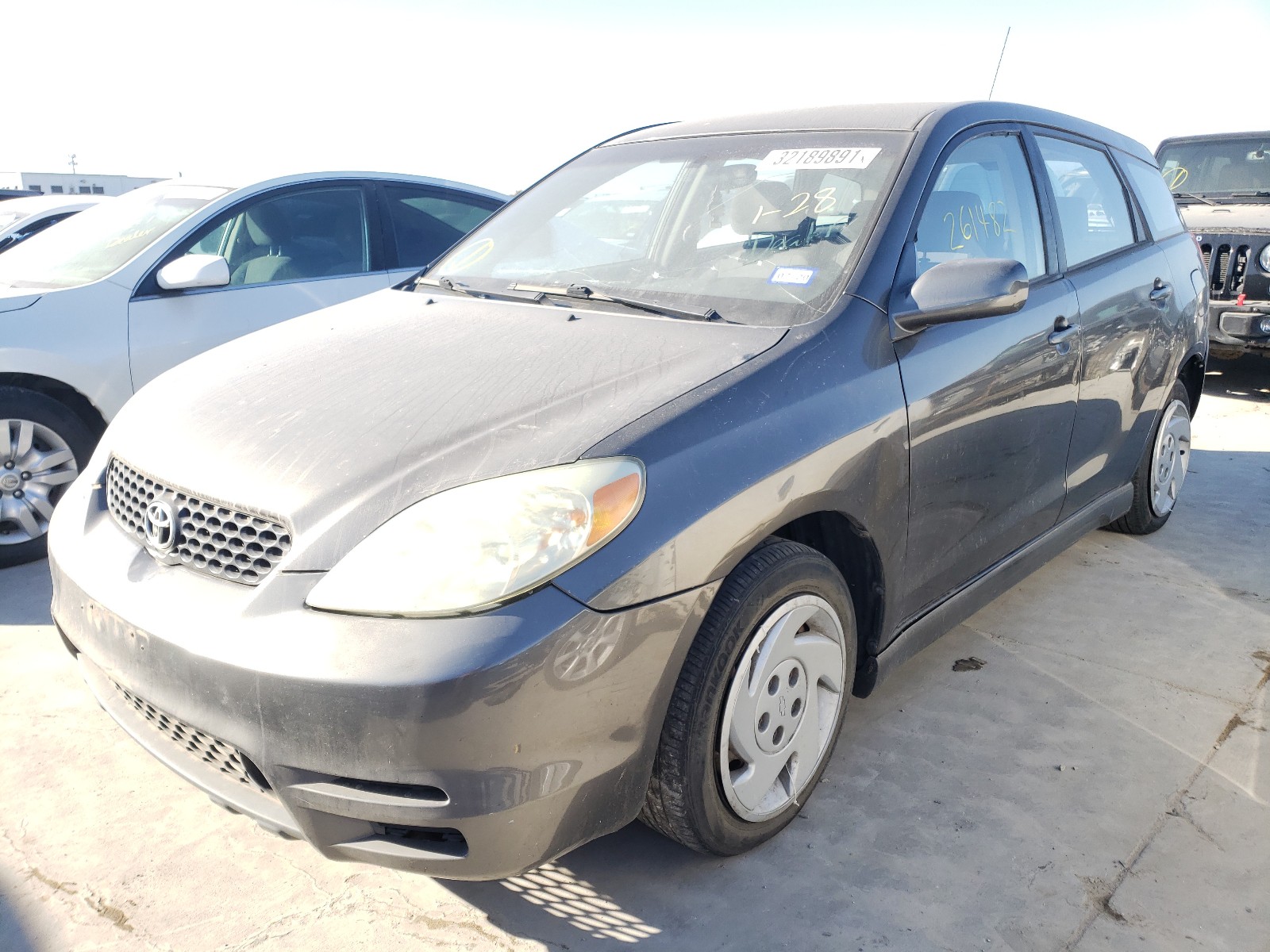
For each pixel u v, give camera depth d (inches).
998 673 122.1
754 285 97.3
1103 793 97.3
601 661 68.6
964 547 107.5
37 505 157.1
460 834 68.9
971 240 109.1
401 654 64.9
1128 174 153.9
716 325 92.2
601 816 72.9
